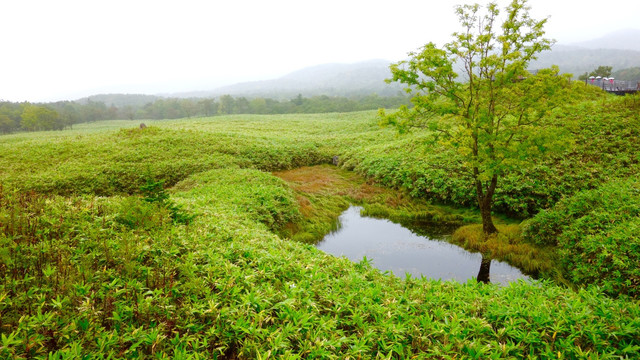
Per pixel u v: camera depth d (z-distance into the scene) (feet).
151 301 15.70
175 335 14.43
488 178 42.29
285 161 104.99
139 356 12.87
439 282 24.36
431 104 45.50
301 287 19.30
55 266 16.94
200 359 13.24
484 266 40.24
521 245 42.78
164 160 88.84
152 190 29.27
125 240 19.63
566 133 43.06
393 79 46.80
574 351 15.15
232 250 23.52
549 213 44.19
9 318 13.08
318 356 14.12
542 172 58.75
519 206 53.62
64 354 11.60
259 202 52.39
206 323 15.62
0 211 21.03
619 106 78.07
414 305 19.42
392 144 101.91
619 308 18.58
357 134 147.54
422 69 43.96
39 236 19.93
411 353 15.10
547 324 17.28
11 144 104.37
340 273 24.45
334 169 101.35
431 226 55.16
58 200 26.13
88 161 83.97
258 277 20.18
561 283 34.17
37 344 12.30
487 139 43.27
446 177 66.95
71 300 14.66
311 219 57.36
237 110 628.28
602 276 30.60
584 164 58.59
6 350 11.04
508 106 45.98
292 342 15.20
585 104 81.41
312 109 589.73
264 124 205.98
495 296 21.29
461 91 45.80
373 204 66.59
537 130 43.60
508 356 15.46
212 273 19.24
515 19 41.42
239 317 15.31
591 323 17.34
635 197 39.27
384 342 15.34
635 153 58.49
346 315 18.04
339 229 55.06
